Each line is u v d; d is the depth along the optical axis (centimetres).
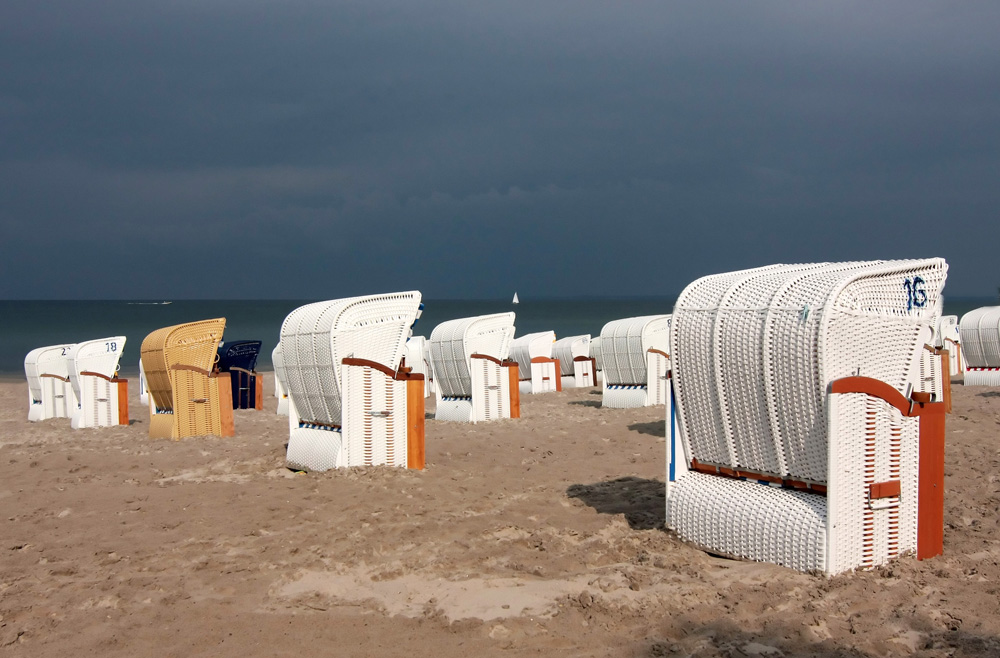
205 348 1387
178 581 592
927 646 436
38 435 1466
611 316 10381
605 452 1130
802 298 570
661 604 507
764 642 443
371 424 965
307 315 1034
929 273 591
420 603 539
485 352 1583
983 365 1998
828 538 532
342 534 701
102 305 19188
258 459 1079
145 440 1349
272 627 499
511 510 781
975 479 850
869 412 546
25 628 506
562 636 472
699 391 652
